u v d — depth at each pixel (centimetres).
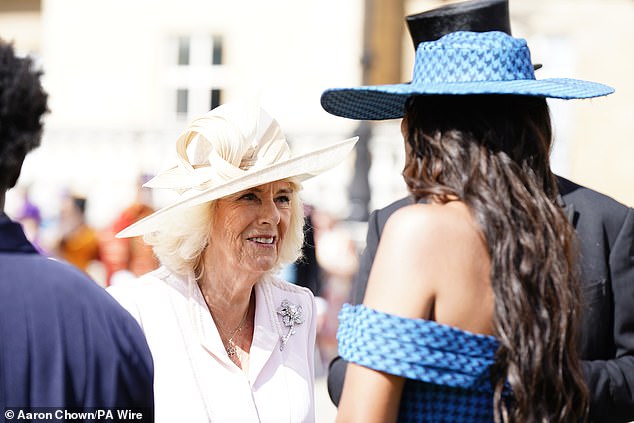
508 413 241
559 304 239
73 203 1213
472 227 240
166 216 339
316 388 913
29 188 1616
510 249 236
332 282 1060
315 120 1669
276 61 1697
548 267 238
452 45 258
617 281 294
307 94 1673
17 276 230
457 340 237
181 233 341
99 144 1747
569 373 243
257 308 359
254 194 345
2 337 225
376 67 1647
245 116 352
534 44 1642
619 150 1625
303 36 1678
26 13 2002
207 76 1758
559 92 242
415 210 244
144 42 1783
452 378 237
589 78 1628
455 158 245
